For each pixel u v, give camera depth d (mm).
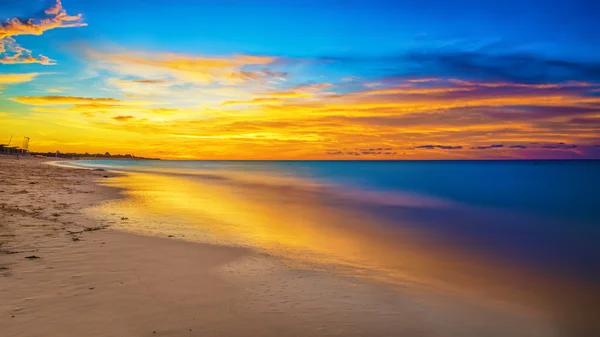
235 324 6188
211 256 10320
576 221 19656
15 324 5672
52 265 8570
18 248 9859
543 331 6887
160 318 6195
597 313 7766
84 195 24141
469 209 23781
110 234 12273
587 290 9219
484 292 8883
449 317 7211
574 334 6797
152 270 8664
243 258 10391
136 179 47281
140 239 11766
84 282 7594
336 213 21156
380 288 8562
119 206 19938
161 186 36688
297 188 38375
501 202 27328
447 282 9539
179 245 11328
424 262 11453
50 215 15312
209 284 7992
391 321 6793
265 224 16734
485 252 12906
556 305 8180
